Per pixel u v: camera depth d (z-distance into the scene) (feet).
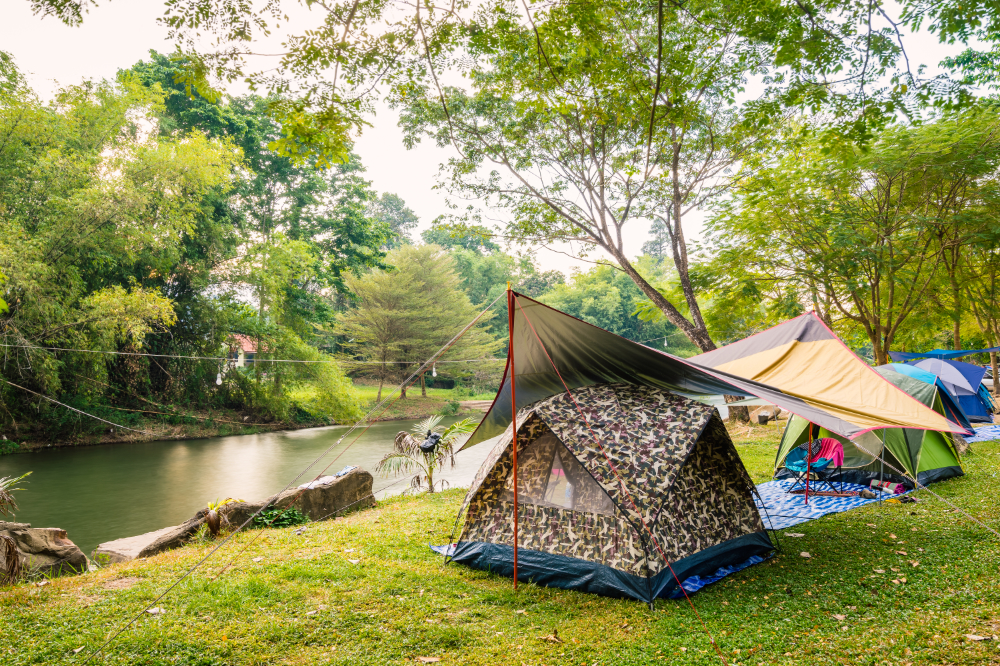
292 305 114.62
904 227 47.34
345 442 81.00
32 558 20.63
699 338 53.72
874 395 24.76
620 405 19.53
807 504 27.30
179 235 85.97
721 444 19.86
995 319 66.39
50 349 65.87
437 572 18.80
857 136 19.49
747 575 18.08
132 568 20.03
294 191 125.80
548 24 17.92
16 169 70.13
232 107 111.34
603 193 52.70
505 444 19.89
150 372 92.63
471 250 244.63
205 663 12.72
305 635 14.10
